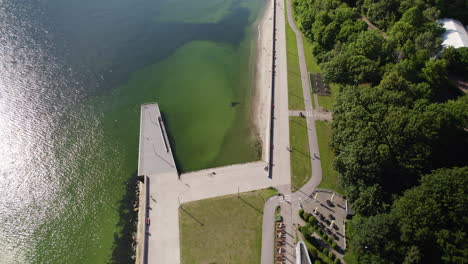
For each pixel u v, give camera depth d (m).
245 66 139.50
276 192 89.56
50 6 170.00
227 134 110.44
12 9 162.88
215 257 76.31
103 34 154.62
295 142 103.44
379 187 81.56
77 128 109.88
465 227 68.81
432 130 86.44
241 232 80.75
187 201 87.44
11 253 80.62
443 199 71.62
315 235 80.50
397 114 89.56
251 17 173.62
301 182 92.31
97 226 86.12
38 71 129.75
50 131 108.00
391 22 148.38
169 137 108.12
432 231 69.69
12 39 143.88
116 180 96.19
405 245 70.19
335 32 133.00
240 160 101.81
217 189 90.69
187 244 78.56
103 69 135.12
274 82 125.50
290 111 113.94
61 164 99.19
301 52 142.12
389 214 74.44
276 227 81.69
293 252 77.50
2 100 115.75
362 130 88.00
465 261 64.88
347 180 85.69
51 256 80.50
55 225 86.19
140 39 153.62
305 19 148.62
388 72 108.62
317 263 73.25
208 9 179.62
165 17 170.88
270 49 143.88
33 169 97.44
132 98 122.75
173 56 144.62
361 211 80.12
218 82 131.12
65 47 144.25
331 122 101.94
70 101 119.31
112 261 79.56
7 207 89.12
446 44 131.00
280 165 96.75
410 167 83.00
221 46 151.50
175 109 118.69
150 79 131.62
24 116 111.75
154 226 81.88
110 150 103.94
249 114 117.75
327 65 117.69
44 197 91.62
